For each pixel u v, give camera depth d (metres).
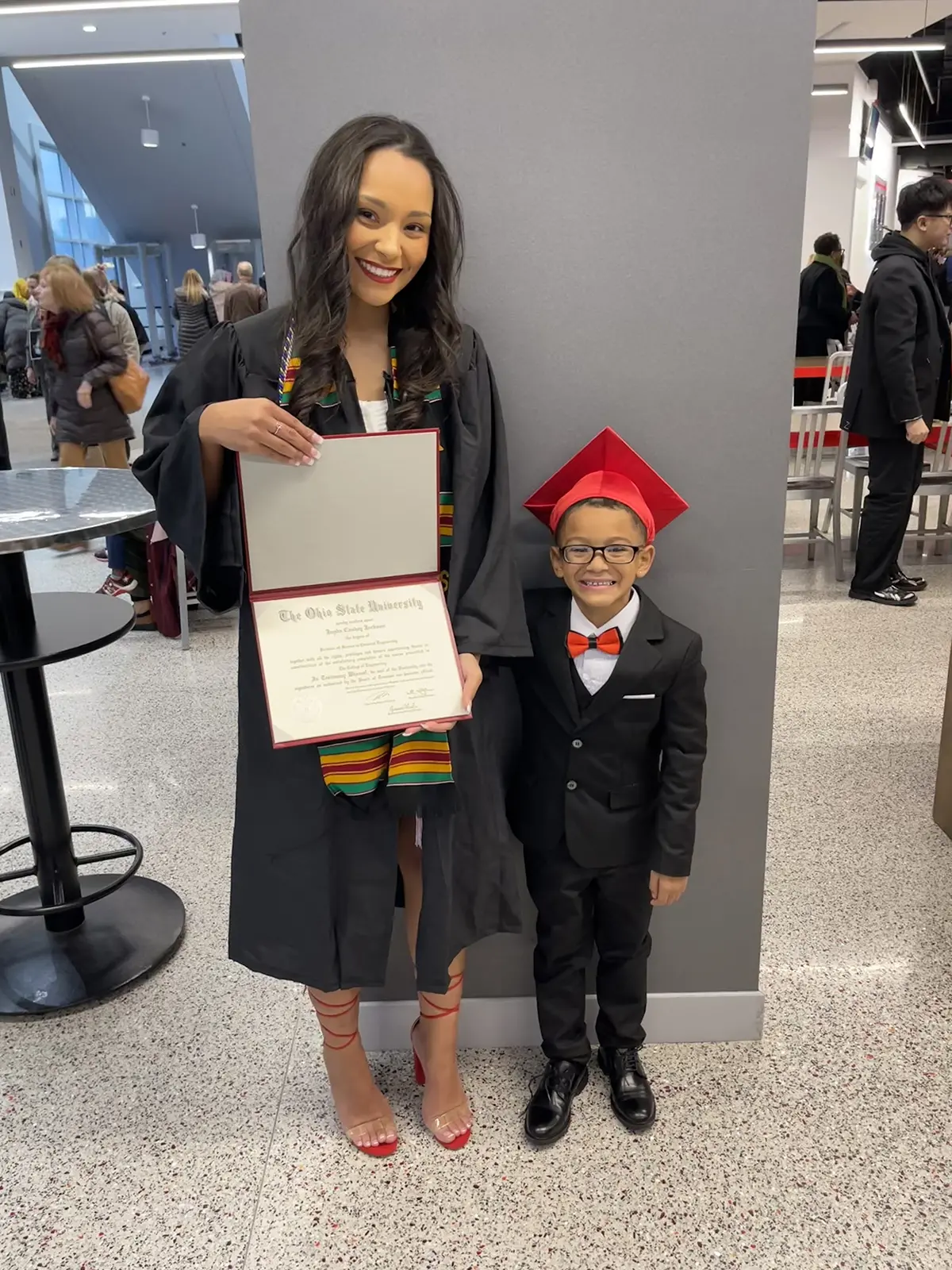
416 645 1.20
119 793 2.69
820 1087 1.60
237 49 8.99
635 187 1.33
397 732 1.22
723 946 1.68
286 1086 1.64
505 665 1.44
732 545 1.50
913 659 3.46
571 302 1.38
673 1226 1.34
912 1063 1.64
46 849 1.98
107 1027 1.81
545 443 1.45
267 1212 1.39
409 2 1.26
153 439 1.17
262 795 1.27
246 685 1.25
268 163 1.31
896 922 2.04
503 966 1.68
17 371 8.55
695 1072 1.64
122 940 2.01
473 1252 1.31
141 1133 1.55
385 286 1.14
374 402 1.22
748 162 1.32
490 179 1.33
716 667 1.56
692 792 1.41
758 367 1.42
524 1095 1.60
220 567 1.20
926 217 3.49
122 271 14.14
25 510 1.69
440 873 1.27
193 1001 1.88
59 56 8.81
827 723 3.00
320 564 1.17
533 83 1.29
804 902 2.12
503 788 1.48
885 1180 1.41
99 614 1.93
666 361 1.41
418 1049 1.58
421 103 1.30
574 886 1.46
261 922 1.32
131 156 12.75
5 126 11.34
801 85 1.29
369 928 1.31
